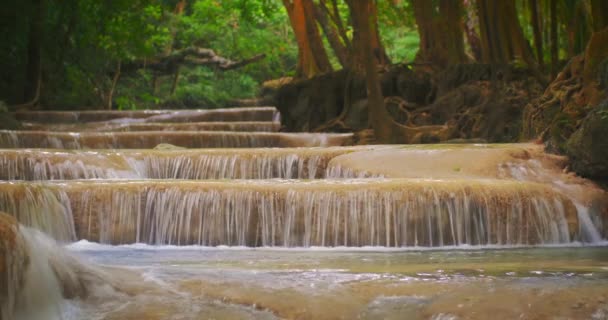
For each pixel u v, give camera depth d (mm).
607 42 14242
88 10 31797
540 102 15516
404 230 9859
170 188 10219
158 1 39000
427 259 8039
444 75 22750
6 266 4609
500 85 21000
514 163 12188
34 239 5215
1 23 28844
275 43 45156
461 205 9969
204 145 18688
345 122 24453
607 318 4410
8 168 12398
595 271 6348
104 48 35062
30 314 4695
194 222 10094
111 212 10125
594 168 11633
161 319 4641
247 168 13312
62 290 4984
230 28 44031
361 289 5285
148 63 40875
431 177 11727
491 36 21859
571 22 23891
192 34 43156
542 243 10141
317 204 9953
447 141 19266
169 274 5824
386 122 20516
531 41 35062
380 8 33344
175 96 41438
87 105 34250
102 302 4957
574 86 14750
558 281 5527
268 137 19672
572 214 10375
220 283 5465
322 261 7797
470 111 20844
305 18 28953
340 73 25391
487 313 4555
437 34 24891
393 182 10273
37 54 30031
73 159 12781
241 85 44562
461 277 5883
